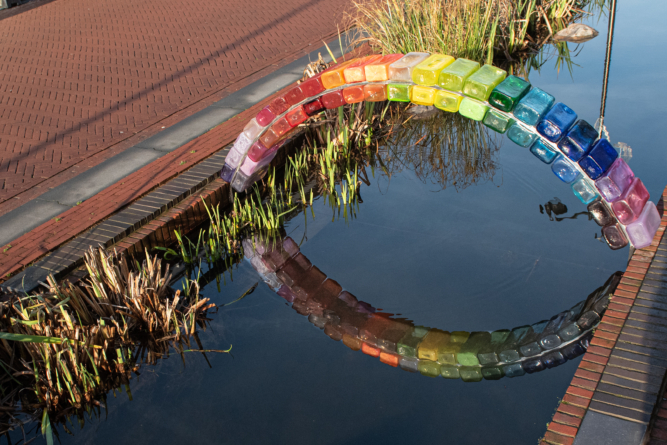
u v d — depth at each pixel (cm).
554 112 427
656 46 864
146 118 731
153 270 450
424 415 347
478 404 353
